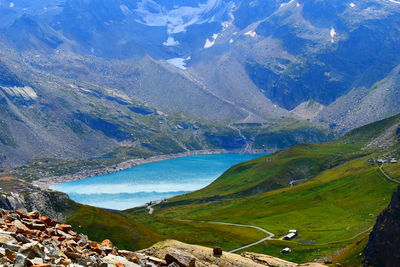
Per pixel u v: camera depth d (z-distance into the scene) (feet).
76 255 77.36
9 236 75.20
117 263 79.25
